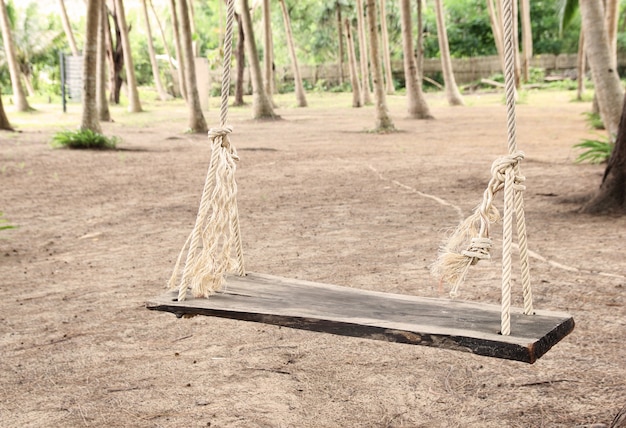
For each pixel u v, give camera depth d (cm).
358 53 5756
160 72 5462
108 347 489
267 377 432
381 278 639
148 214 1011
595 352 454
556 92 4419
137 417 385
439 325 278
